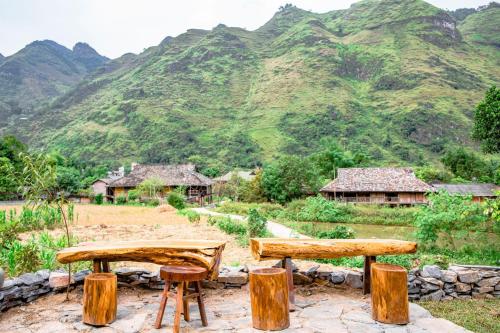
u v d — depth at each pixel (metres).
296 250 5.78
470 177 65.19
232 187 65.56
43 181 7.06
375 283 5.29
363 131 134.00
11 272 7.14
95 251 5.50
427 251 15.84
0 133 190.50
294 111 155.88
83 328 4.95
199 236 16.52
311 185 49.97
